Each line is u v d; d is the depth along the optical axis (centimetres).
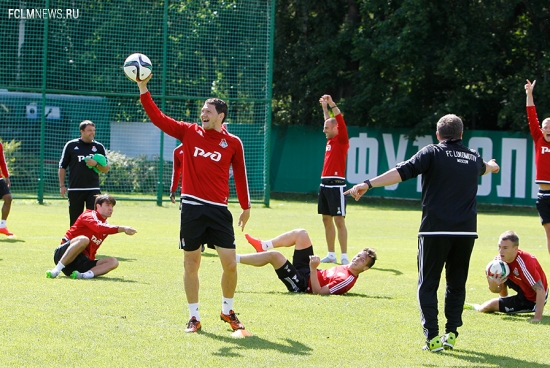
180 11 4666
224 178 1253
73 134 4734
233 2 4722
